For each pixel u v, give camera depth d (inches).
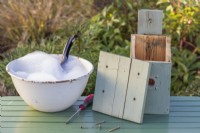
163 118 76.8
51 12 139.3
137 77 74.3
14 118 75.7
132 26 138.0
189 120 76.5
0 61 118.6
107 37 134.2
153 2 139.5
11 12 137.6
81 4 145.8
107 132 72.3
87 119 75.9
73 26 130.2
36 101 74.3
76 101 80.6
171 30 131.6
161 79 76.0
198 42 132.8
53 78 72.7
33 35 134.6
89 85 104.8
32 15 137.2
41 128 73.1
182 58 128.6
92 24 133.3
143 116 76.4
